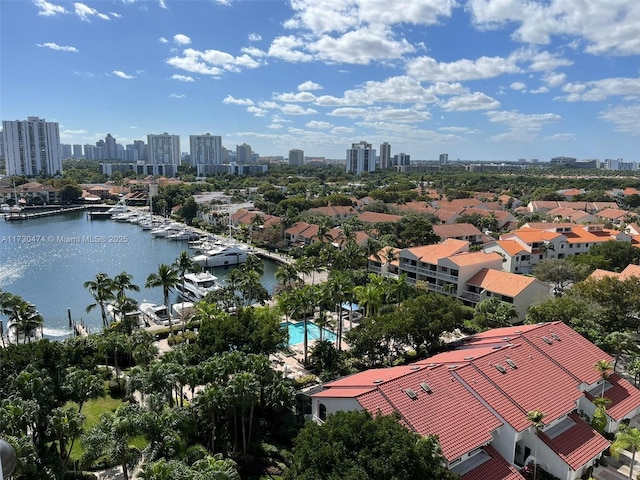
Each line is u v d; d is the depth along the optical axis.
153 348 54.22
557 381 43.38
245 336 52.47
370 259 103.19
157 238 160.00
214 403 38.12
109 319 81.50
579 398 42.38
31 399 36.56
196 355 50.50
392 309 66.12
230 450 41.69
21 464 30.38
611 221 157.88
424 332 56.81
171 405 42.62
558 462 37.53
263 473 39.06
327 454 28.08
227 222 174.00
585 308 60.72
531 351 47.12
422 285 84.50
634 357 58.56
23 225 183.00
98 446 32.28
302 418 45.94
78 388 40.78
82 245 146.25
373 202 190.12
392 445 28.55
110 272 114.56
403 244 121.88
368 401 35.84
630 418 46.50
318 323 64.81
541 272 87.25
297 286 76.81
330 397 39.22
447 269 86.25
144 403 42.56
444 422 35.75
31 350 46.25
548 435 39.25
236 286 80.06
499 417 37.91
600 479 38.44
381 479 27.11
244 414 41.88
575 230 120.38
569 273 84.94
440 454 30.91
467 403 38.31
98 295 69.75
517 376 42.66
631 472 37.91
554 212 169.00
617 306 63.06
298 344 70.00
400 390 37.72
